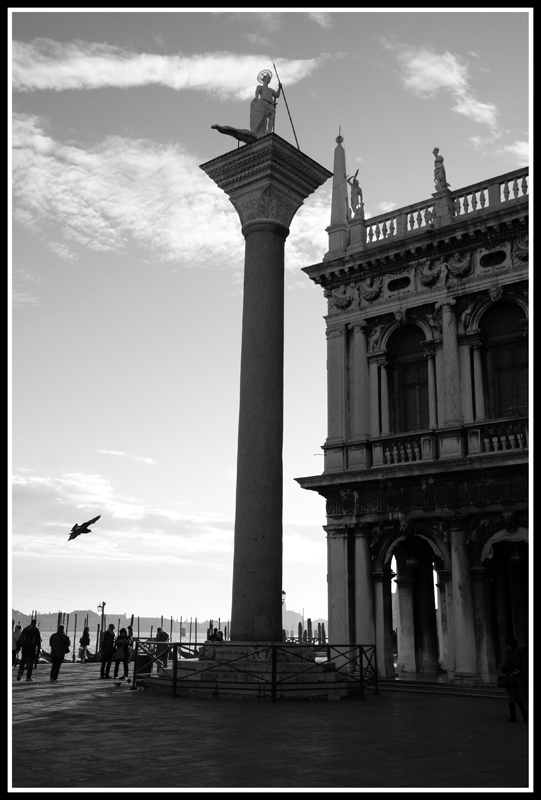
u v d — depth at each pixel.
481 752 13.39
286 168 25.86
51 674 28.41
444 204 32.84
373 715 18.75
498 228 30.75
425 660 35.28
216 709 18.91
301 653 23.70
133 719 16.80
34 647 28.55
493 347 31.33
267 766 11.64
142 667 27.92
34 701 20.41
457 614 28.97
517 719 18.59
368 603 31.73
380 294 34.28
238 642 22.55
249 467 23.77
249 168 25.88
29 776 10.69
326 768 11.57
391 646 31.47
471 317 31.39
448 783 10.70
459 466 29.47
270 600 23.03
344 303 35.28
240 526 23.55
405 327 33.59
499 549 32.69
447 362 31.50
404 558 36.34
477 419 30.45
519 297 30.34
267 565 23.17
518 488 28.47
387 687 28.64
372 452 33.19
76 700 20.75
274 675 20.92
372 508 32.12
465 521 29.64
